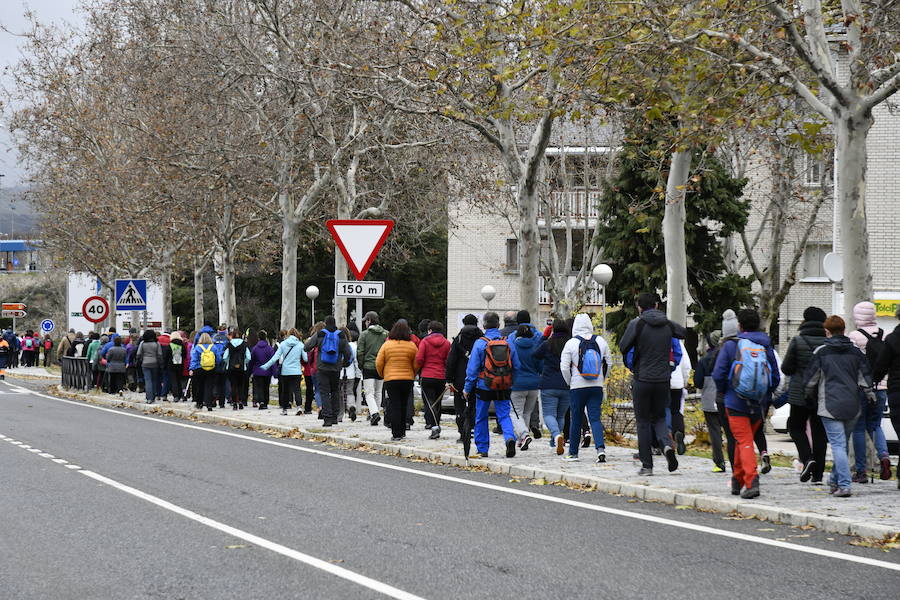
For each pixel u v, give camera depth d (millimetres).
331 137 52500
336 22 46688
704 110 28734
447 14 34781
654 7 27781
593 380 25531
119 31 64562
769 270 54281
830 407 20188
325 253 110500
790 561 14648
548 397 27125
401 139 56062
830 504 19109
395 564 14336
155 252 78125
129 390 63875
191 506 19422
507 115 34219
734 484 20359
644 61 29406
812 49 25609
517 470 24641
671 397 27688
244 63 51500
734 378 20000
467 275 88688
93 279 107875
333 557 14820
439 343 31688
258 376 47094
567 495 21375
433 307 114750
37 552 15188
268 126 53312
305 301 113375
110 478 23406
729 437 21094
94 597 12516
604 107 36406
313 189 58719
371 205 66000
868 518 17422
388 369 31391
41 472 24484
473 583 13203
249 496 20734
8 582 13305
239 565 14273
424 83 38406
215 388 48062
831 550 15500
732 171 62625
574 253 88125
